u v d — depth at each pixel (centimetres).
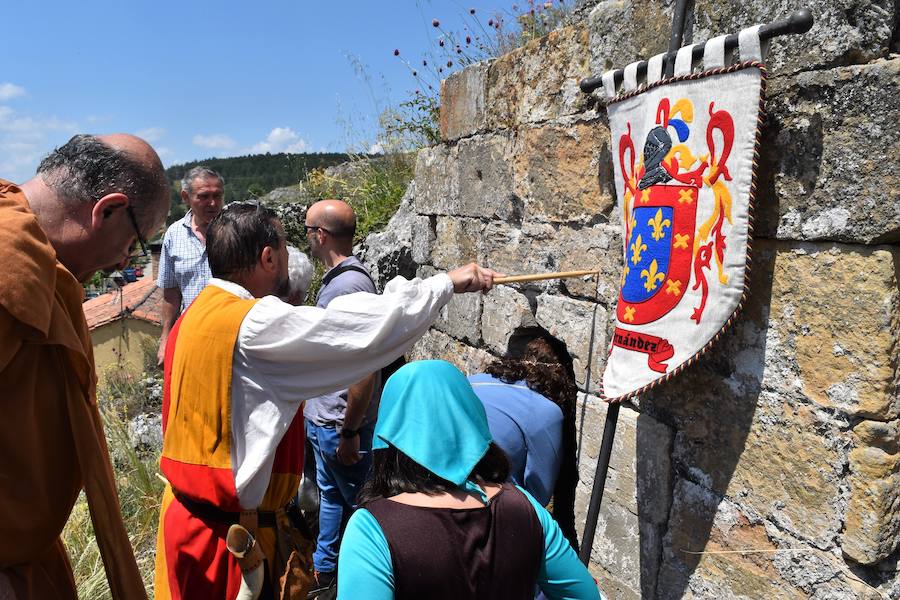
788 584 197
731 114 191
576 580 166
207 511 206
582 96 285
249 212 229
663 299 212
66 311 158
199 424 203
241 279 228
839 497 183
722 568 219
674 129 209
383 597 144
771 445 201
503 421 245
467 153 392
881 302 171
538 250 326
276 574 217
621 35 255
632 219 225
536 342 284
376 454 165
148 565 377
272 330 198
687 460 232
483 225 381
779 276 196
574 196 295
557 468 254
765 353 202
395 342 209
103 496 169
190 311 214
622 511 263
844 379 180
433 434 157
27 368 151
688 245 205
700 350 201
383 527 149
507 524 156
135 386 670
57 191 162
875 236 170
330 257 377
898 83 164
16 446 150
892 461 173
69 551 356
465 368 407
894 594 178
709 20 214
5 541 152
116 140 170
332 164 803
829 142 179
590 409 284
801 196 188
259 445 201
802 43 184
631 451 257
